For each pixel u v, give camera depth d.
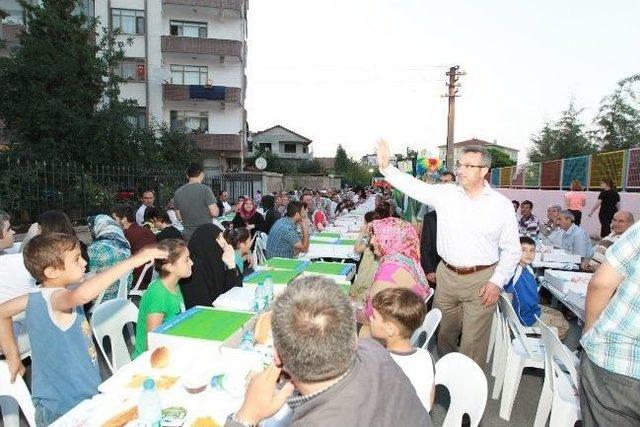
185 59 26.11
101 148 13.73
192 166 5.77
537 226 8.27
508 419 3.27
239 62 26.56
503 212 3.12
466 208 3.19
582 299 3.74
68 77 13.25
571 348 4.59
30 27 13.39
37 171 7.55
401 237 3.04
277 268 4.51
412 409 1.18
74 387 2.16
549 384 2.96
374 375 1.14
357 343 1.24
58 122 13.09
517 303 4.09
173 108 26.17
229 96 25.91
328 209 13.10
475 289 3.22
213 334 2.49
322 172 43.34
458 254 3.24
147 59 23.91
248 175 23.02
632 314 1.65
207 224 3.91
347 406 1.06
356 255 6.11
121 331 3.09
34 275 2.15
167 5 24.97
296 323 1.09
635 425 1.72
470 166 3.13
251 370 2.21
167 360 2.29
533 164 18.28
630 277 1.67
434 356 4.24
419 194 3.46
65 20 13.75
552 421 2.70
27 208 7.34
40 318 2.11
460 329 3.54
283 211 11.33
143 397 1.77
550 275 4.64
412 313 2.18
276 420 1.69
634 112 24.91
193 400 1.98
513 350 3.32
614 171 12.08
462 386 2.10
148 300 2.92
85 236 7.77
